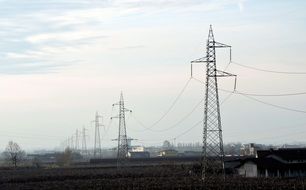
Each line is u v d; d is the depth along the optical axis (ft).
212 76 280.92
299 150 366.02
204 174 303.48
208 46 280.92
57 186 310.86
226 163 382.01
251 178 315.17
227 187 271.28
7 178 395.55
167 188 279.69
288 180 299.58
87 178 380.99
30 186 317.01
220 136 287.28
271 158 352.28
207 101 284.20
